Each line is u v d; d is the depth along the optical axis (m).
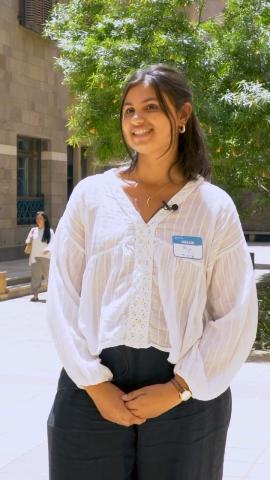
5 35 22.73
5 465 5.51
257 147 10.55
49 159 25.81
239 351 2.77
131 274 2.74
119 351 2.73
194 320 2.74
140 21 11.62
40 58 24.73
